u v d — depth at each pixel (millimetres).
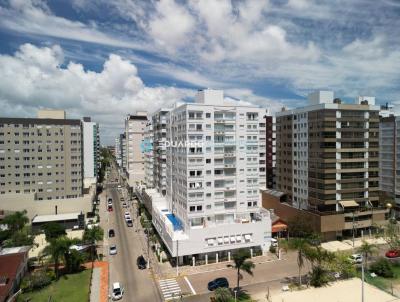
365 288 56188
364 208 89625
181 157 79125
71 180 114750
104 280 62625
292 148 102688
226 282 58781
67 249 63812
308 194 94375
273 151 133250
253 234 75688
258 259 73750
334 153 87625
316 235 76938
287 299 52344
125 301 54188
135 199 152875
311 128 92438
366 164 91188
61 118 119938
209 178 76312
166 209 95000
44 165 112062
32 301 53500
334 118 87438
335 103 88250
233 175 78938
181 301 53844
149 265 70500
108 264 71438
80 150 115562
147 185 144250
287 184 106250
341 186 88625
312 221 87250
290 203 104375
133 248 82500
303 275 63812
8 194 105312
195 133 74625
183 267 69375
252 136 80438
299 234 86062
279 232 89438
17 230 83875
